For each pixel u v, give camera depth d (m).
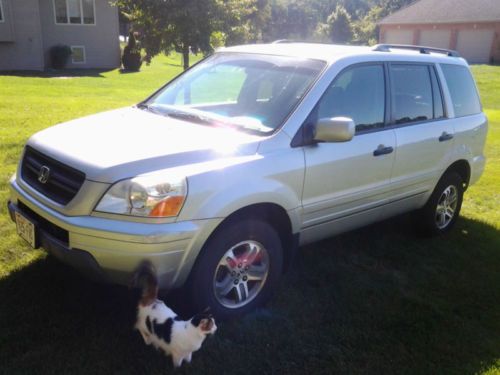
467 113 5.50
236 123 3.84
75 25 28.52
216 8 13.71
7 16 25.30
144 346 3.21
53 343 3.17
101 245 3.00
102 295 3.73
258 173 3.42
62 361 3.02
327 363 3.24
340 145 3.98
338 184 4.01
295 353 3.31
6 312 3.44
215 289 3.42
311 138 3.77
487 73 30.06
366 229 5.50
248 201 3.34
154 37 14.14
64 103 12.19
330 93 3.98
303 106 3.79
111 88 18.84
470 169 5.55
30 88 16.14
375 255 4.88
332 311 3.84
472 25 41.22
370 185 4.32
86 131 3.68
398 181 4.61
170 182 3.04
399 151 4.50
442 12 43.81
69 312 3.49
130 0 13.66
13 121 9.16
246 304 3.63
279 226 3.83
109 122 3.91
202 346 3.27
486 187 7.41
